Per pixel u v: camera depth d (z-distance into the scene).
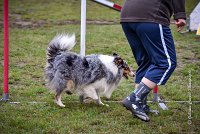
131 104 4.78
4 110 5.41
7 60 5.80
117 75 5.78
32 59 9.13
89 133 4.56
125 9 4.68
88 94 5.67
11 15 16.81
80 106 5.67
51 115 5.22
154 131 4.64
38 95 6.30
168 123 4.93
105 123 4.93
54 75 5.57
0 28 13.51
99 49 10.34
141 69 5.03
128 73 5.88
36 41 11.39
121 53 9.99
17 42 11.13
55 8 19.09
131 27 4.65
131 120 4.98
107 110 5.52
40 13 17.55
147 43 4.57
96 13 17.92
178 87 6.91
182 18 4.52
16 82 7.14
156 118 5.10
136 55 4.98
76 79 5.62
